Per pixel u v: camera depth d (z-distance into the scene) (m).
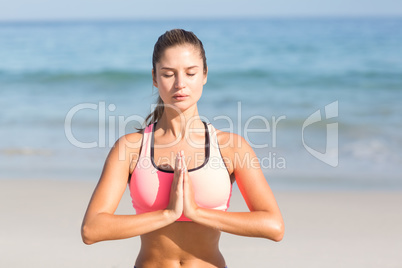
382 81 36.88
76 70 42.03
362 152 19.69
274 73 40.84
